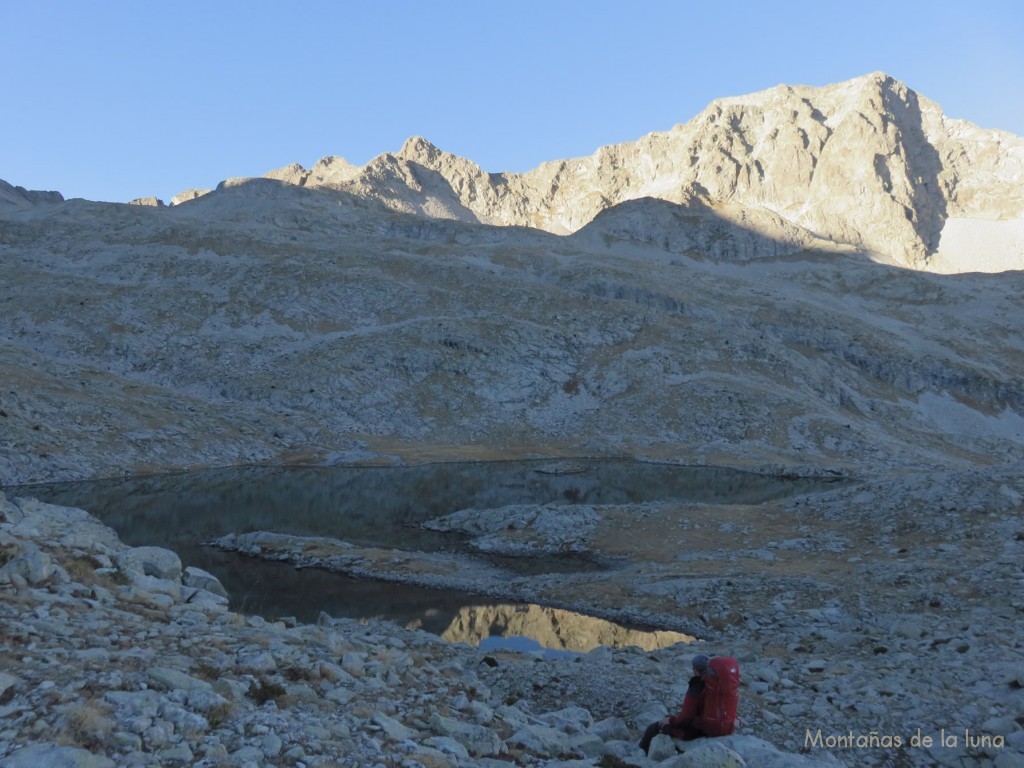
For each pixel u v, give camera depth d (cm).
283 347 12150
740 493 6550
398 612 2759
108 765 750
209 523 4616
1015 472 3578
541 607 2836
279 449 8794
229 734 902
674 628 2541
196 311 12988
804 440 10350
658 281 18362
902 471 8712
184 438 8112
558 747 1153
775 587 2758
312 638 1487
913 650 1895
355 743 961
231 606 2758
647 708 1418
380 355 11694
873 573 2791
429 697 1281
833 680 1648
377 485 6744
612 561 3509
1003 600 2342
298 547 3719
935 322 19762
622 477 7744
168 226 18200
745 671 1708
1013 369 15950
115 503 5325
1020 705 1438
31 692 898
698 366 12738
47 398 7650
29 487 5972
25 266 14575
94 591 1422
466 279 15838
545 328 13475
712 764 1021
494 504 5644
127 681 984
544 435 10719
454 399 11244
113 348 11288
